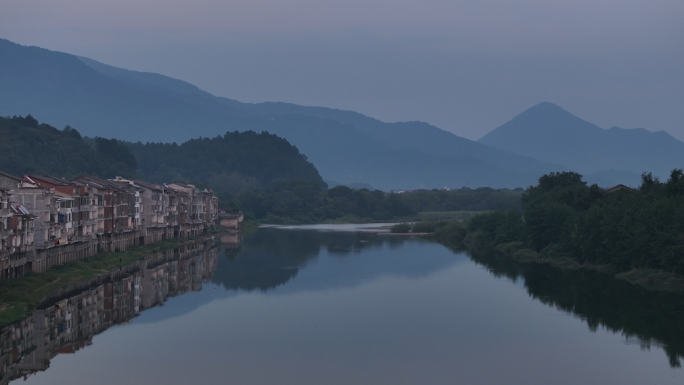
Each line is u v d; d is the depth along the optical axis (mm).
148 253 197750
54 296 123250
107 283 142500
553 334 101938
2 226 113500
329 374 84000
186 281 152000
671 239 140250
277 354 91938
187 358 89750
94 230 170125
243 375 83438
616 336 100375
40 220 133125
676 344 95812
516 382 81188
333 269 174000
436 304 124812
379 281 153000
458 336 101438
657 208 151375
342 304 125188
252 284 148375
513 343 97250
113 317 112750
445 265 182625
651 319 109875
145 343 96875
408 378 82625
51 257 139500
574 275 158625
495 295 133875
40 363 86812
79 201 158250
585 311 117125
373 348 95000
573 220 183250
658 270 142750
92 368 85250
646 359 89250
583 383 80812
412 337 100812
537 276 158750
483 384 80688
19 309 106250
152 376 82562
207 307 122312
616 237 157750
